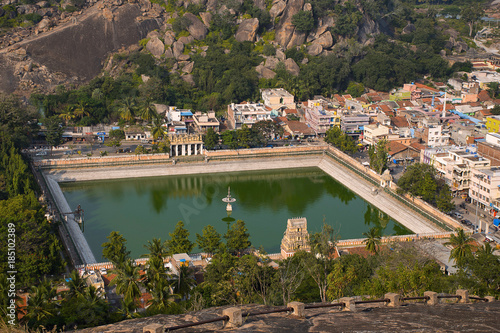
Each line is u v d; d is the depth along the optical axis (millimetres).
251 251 141375
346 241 154625
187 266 118812
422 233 164625
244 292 105000
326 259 120125
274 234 174250
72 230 173625
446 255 147125
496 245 153125
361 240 155625
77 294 98562
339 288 104125
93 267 136875
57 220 176875
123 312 97438
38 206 161875
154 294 95938
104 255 138125
